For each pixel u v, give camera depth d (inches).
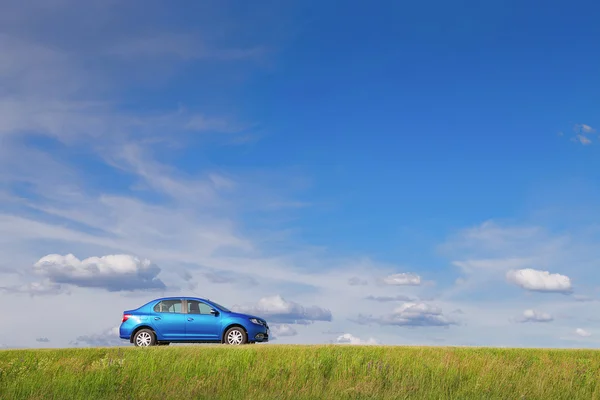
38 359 517.7
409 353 572.1
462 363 505.4
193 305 749.3
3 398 396.8
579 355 626.8
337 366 494.6
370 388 424.8
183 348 587.8
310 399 405.1
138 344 727.1
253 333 742.5
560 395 429.1
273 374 463.2
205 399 402.0
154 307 743.7
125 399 402.0
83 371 465.4
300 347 609.3
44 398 399.2
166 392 413.4
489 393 427.8
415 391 430.6
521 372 493.7
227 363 491.2
